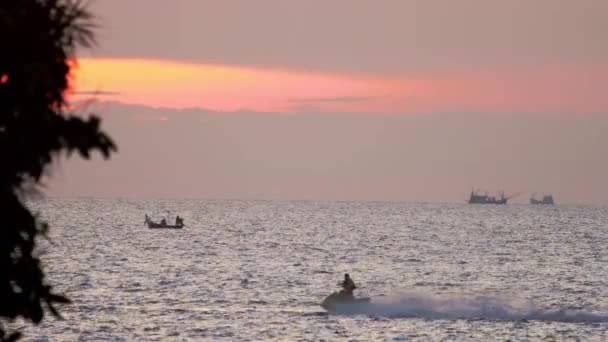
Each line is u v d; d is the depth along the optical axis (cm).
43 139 3844
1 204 3916
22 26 3788
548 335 17300
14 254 4109
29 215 4047
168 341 16550
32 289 4141
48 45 3831
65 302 4231
